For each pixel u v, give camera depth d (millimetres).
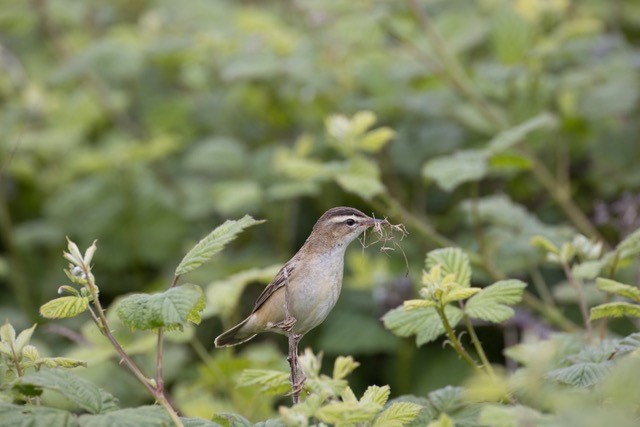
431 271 6215
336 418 5184
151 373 11016
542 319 11375
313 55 14164
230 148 13844
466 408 6371
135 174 14320
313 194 12781
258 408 9391
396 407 5848
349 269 12797
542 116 9977
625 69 13047
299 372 6617
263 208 13625
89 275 5609
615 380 4777
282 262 13156
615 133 13086
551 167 13414
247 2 17812
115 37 15633
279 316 7461
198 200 13953
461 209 10789
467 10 15531
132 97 15836
